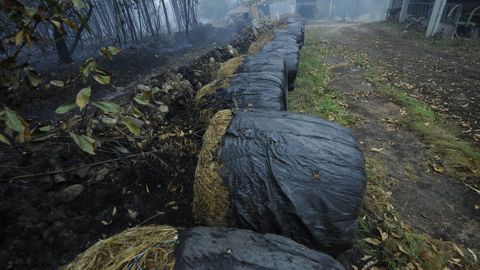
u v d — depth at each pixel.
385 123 3.84
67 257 1.56
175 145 2.40
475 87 5.06
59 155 2.10
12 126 1.14
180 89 3.28
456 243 2.04
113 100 3.98
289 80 4.52
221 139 1.73
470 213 2.29
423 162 2.93
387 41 10.31
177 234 1.16
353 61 7.49
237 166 1.52
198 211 1.56
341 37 12.10
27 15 1.26
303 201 1.35
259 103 2.46
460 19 10.13
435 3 9.74
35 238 1.58
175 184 2.15
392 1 16.81
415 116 3.91
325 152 1.55
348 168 1.48
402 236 2.03
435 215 2.28
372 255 1.88
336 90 5.23
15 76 1.39
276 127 1.75
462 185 2.59
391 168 2.86
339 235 1.33
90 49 8.77
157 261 1.02
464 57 7.25
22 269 1.46
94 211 1.85
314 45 9.95
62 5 1.43
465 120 3.85
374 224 2.13
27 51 6.89
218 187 1.50
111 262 1.04
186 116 2.88
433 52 8.06
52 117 3.94
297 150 1.54
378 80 5.75
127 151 2.24
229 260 0.99
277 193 1.38
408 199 2.44
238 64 3.75
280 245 1.08
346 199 1.37
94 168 2.06
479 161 2.84
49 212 1.72
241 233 1.14
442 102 4.50
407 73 6.14
